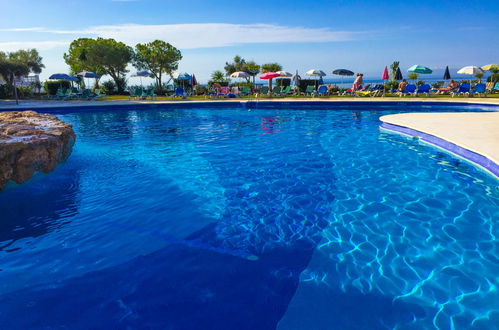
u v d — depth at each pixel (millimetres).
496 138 5711
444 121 8062
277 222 3412
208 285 2375
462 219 3387
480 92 16453
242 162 5797
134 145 7344
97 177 4883
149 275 2494
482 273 2480
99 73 28438
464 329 1938
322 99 16031
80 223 3373
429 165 5352
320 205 3848
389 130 8539
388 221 3389
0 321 2027
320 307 2143
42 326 1987
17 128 4824
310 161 5812
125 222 3402
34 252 2828
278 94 19359
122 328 1967
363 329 1956
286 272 2527
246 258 2729
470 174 4824
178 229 3250
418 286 2340
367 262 2654
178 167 5488
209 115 12992
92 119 12078
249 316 2068
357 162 5688
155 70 29562
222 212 3670
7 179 4039
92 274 2510
